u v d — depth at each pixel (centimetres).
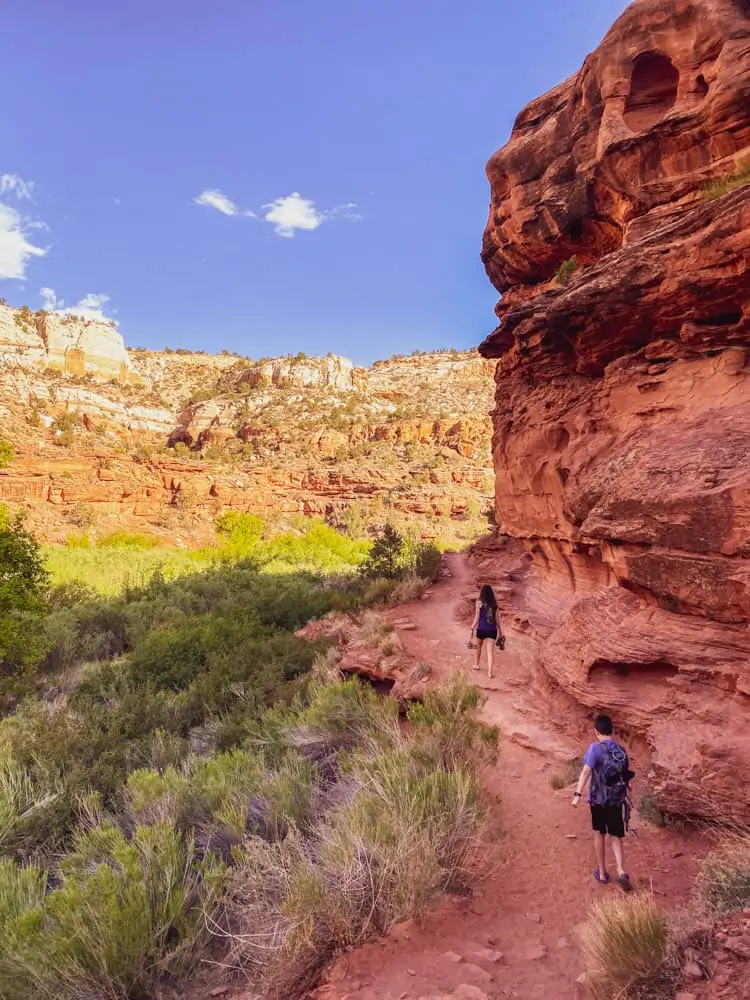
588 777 513
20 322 14112
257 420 12419
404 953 433
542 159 1414
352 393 14350
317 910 453
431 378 16625
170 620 1745
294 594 1973
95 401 12025
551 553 1260
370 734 792
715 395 798
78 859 574
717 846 516
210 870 528
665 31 1064
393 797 571
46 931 459
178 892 485
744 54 928
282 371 15250
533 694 888
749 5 995
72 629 1692
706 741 560
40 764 798
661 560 686
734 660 604
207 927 480
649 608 728
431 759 650
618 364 984
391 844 505
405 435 11338
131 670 1280
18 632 1341
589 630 777
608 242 1294
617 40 1123
